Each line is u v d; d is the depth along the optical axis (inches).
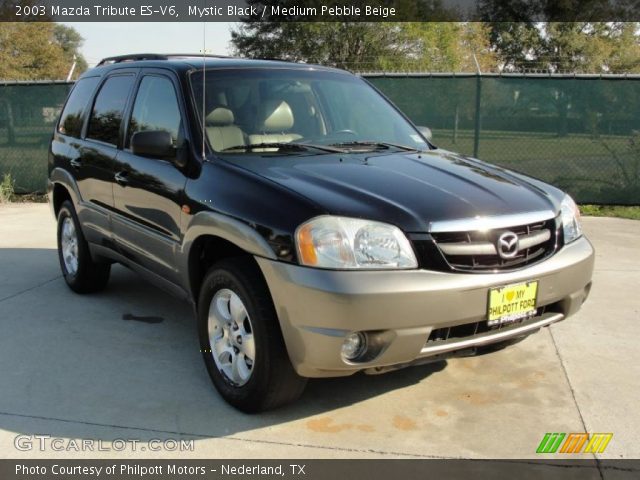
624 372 158.9
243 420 133.8
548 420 135.4
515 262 130.0
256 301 126.1
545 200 142.8
